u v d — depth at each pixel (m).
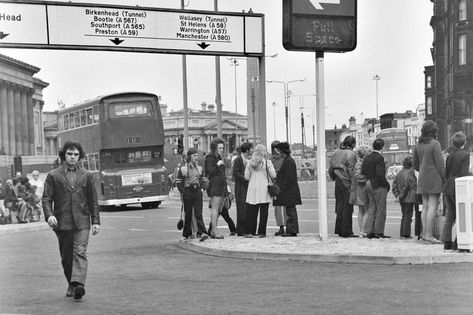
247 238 14.77
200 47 18.41
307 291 8.70
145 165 32.31
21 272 11.66
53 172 8.76
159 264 12.09
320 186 13.51
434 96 80.25
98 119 31.66
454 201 11.23
